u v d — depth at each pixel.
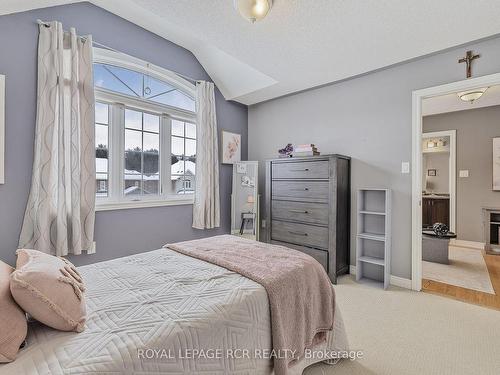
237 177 3.96
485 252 4.17
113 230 2.69
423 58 2.65
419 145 2.69
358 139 3.12
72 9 2.37
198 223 3.40
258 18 1.79
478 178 4.52
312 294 1.46
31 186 2.16
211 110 3.53
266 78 3.28
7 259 2.08
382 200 2.96
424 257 3.76
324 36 2.22
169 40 3.14
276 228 3.45
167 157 3.27
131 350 0.82
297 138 3.71
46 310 0.88
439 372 1.51
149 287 1.24
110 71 2.74
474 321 2.07
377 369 1.55
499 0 1.75
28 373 0.73
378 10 1.87
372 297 2.53
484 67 2.33
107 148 2.73
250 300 1.16
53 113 2.17
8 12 2.02
